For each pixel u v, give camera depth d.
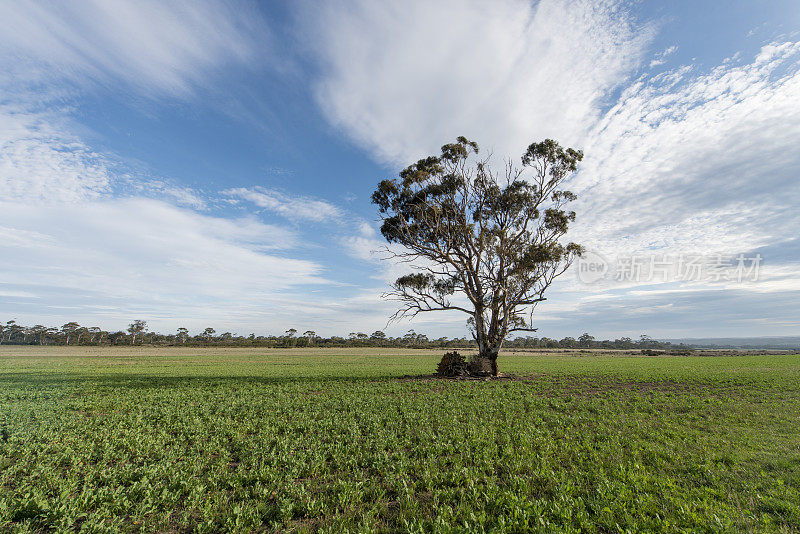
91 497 7.59
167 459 10.08
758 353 101.12
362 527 6.34
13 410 17.38
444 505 7.03
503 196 37.22
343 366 52.62
